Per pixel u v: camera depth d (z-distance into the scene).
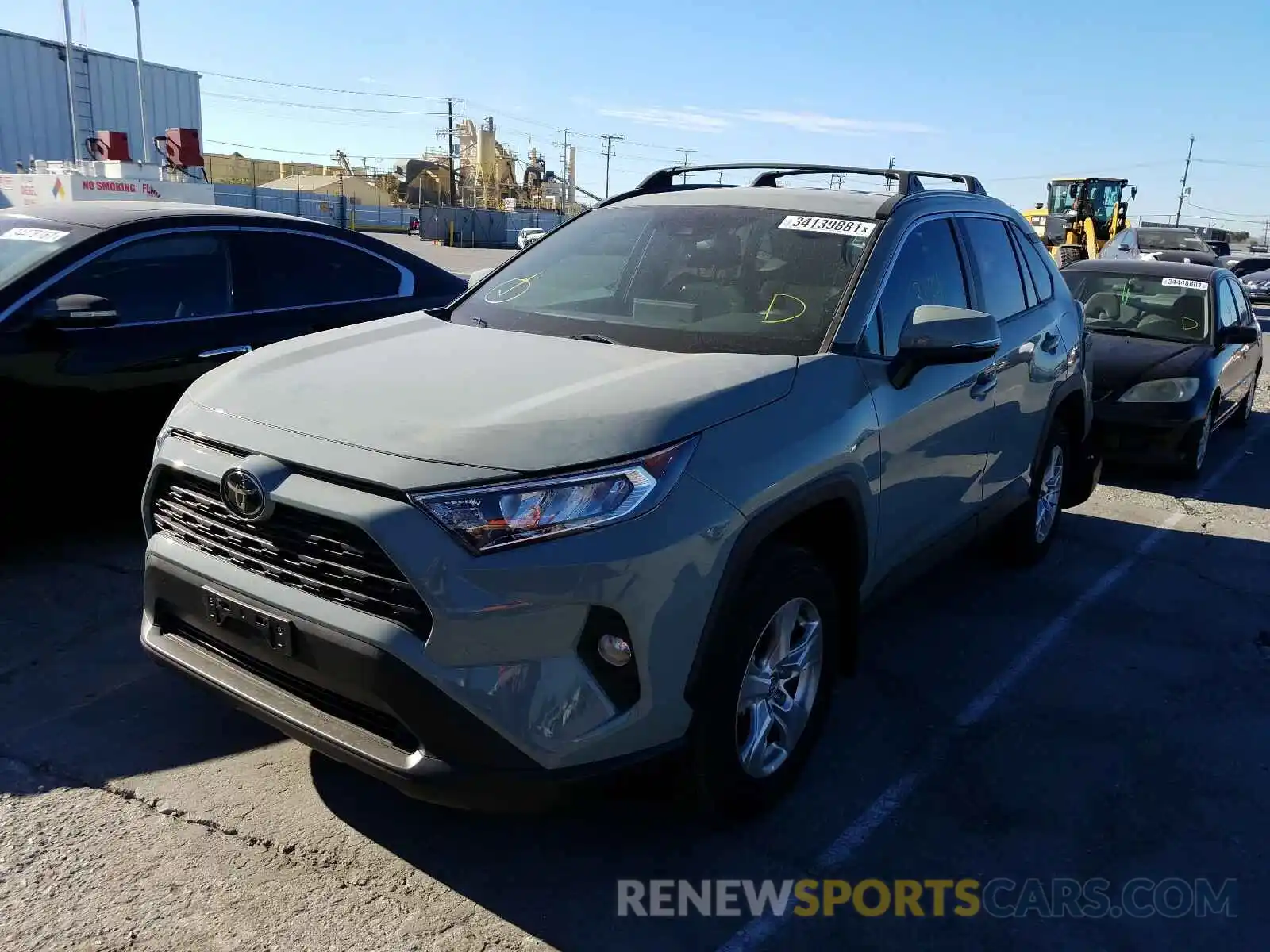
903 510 3.54
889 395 3.33
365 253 5.99
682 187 4.41
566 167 83.50
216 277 5.25
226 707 3.59
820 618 3.10
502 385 2.80
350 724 2.51
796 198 3.92
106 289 4.83
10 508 4.55
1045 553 5.61
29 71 25.34
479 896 2.68
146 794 3.05
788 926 2.64
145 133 24.69
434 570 2.29
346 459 2.45
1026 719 3.81
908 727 3.71
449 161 70.12
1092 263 9.28
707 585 2.55
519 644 2.33
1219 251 37.19
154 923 2.52
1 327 4.45
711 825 3.01
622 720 2.45
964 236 4.21
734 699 2.71
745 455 2.69
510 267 4.15
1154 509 6.97
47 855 2.75
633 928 2.60
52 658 3.90
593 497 2.39
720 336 3.31
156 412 4.91
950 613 4.83
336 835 2.90
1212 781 3.44
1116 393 7.57
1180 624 4.83
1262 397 12.29
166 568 2.81
